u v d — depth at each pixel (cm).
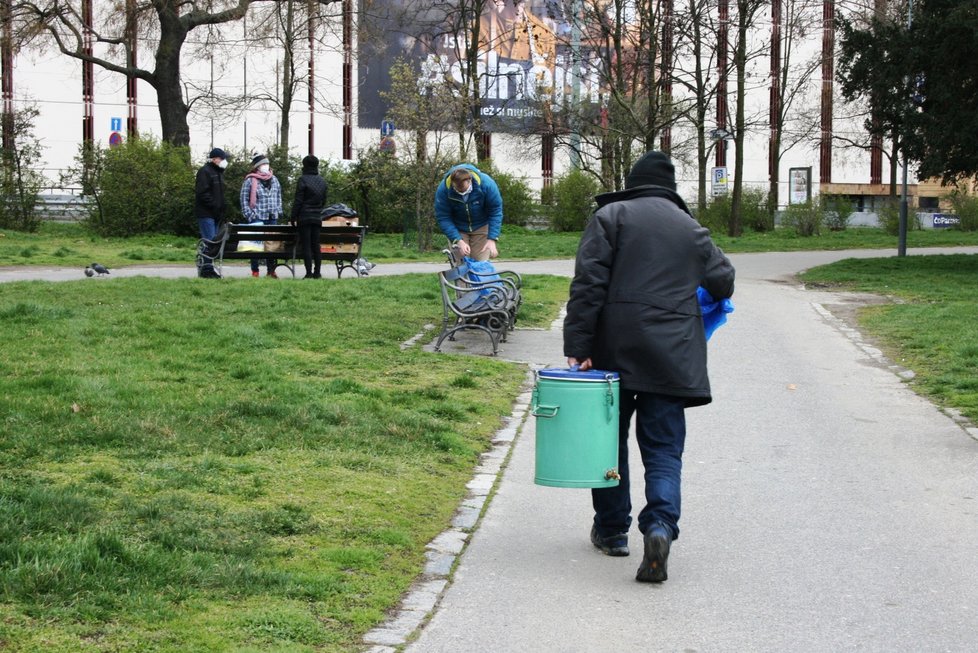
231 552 518
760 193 4816
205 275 1822
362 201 3994
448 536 594
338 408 830
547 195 4734
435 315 1396
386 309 1419
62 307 1264
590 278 540
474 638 455
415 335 1260
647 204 554
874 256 3206
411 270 2309
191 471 651
